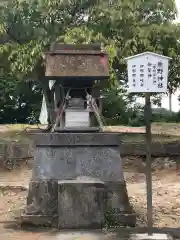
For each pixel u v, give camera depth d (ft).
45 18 43.32
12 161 42.70
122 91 69.77
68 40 39.45
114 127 57.72
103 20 42.42
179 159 42.86
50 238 22.29
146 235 22.30
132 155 43.09
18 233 23.45
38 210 24.86
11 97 82.99
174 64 44.57
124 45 41.88
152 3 43.68
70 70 25.96
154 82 21.62
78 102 26.84
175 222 26.18
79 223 23.88
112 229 23.90
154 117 77.10
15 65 41.42
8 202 31.68
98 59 26.63
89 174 25.31
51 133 25.64
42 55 40.65
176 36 42.42
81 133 25.68
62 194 23.94
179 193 34.37
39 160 25.48
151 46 41.63
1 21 42.80
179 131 54.75
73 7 43.55
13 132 50.70
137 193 34.63
